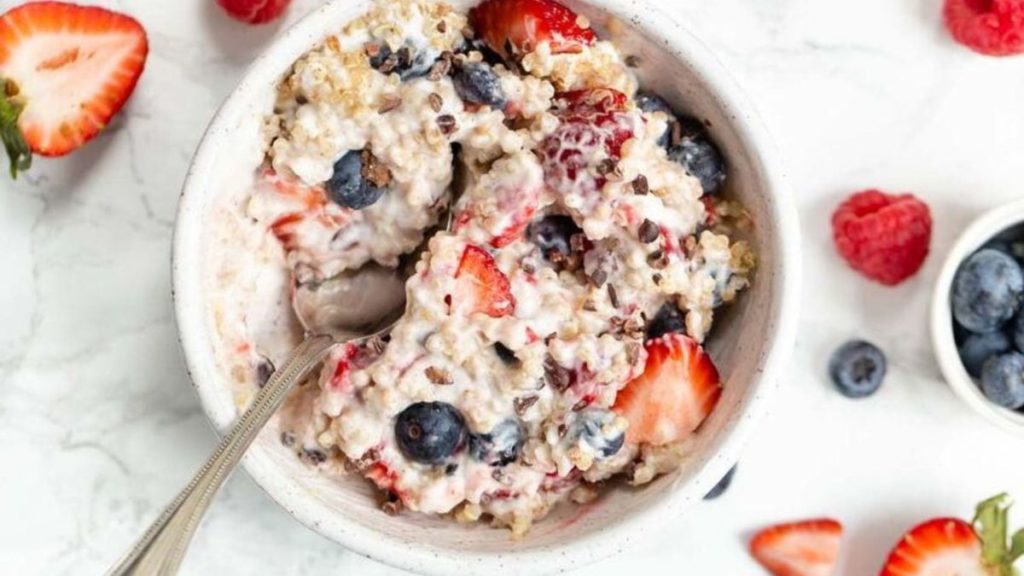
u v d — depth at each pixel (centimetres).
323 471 45
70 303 50
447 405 44
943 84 51
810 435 52
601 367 44
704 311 45
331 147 43
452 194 45
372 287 45
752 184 44
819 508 52
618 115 43
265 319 45
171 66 50
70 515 50
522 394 43
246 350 44
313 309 45
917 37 51
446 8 44
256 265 44
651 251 44
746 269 45
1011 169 51
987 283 50
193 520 41
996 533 51
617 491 45
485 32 44
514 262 44
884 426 52
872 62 51
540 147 44
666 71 44
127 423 50
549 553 44
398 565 44
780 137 51
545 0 43
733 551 51
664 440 45
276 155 43
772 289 44
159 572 40
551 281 44
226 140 42
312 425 44
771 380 44
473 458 44
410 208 44
